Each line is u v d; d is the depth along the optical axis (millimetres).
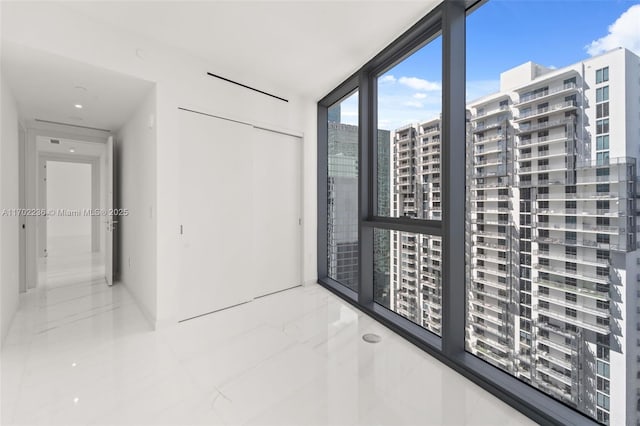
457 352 2035
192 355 2119
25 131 3564
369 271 3055
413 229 2348
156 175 2533
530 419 1509
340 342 2340
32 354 2115
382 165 2914
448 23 1967
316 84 3408
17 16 1917
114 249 4305
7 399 1627
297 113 3672
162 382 1795
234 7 2100
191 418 1497
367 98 2959
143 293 2947
